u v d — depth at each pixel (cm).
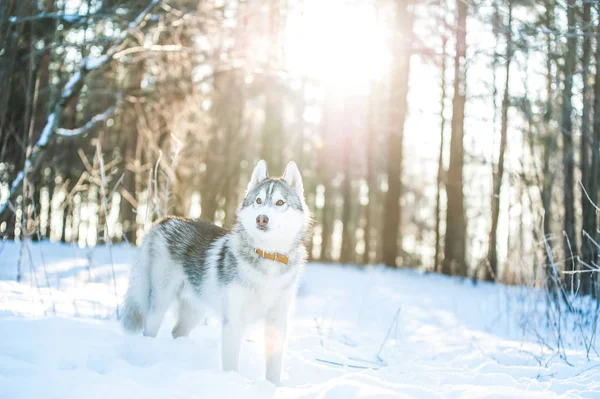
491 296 1222
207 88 1795
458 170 1730
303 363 486
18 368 357
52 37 1155
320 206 3125
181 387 355
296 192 474
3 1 941
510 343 665
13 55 1014
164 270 511
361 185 3152
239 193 2755
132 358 432
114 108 1334
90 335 459
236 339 432
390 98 1941
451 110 1856
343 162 2423
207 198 2106
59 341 421
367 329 780
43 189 1955
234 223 471
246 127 2431
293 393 366
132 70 1571
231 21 1323
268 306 442
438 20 1574
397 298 1167
